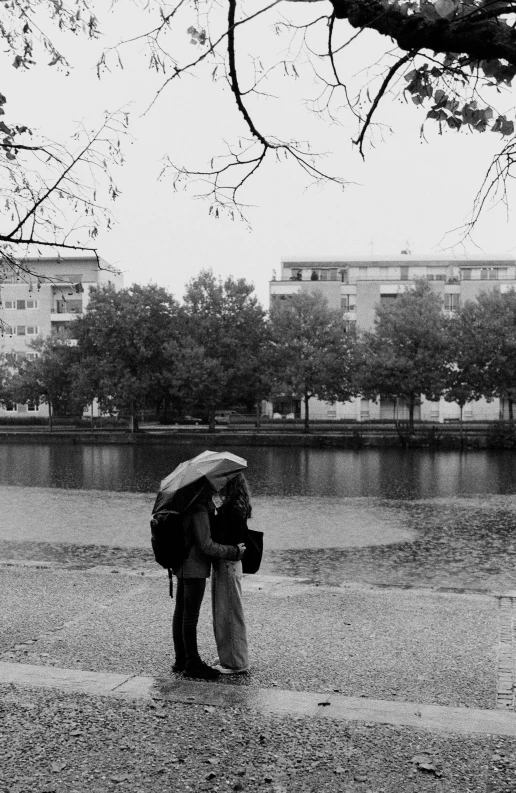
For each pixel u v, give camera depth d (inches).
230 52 164.7
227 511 252.2
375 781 165.8
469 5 141.4
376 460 1528.1
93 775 168.9
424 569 498.6
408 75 165.9
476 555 549.3
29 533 652.1
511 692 236.5
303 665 264.2
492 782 164.7
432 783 164.4
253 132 186.7
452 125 173.3
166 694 222.1
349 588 403.9
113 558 535.5
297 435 1973.4
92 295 2301.9
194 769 171.9
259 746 184.4
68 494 951.0
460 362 2020.2
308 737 189.8
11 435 2159.2
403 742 186.4
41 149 228.4
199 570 247.0
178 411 2773.1
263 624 323.3
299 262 3449.8
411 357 2054.6
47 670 245.1
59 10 250.7
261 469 1314.0
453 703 226.4
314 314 2212.1
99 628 314.7
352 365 2191.2
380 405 3063.5
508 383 2016.5
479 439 1857.8
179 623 255.3
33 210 218.7
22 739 188.2
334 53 161.6
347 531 660.7
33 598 372.5
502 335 1998.0
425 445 1878.7
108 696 219.6
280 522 713.6
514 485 1049.5
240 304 2257.6
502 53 130.9
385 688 239.9
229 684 238.5
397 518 739.4
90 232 239.9
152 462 1469.0
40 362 2432.3
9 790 161.3
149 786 163.8
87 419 2842.0
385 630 313.1
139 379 2295.8
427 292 2146.9
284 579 429.1
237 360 2225.6
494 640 297.6
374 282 3068.4
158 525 246.7
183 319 2294.5
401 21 135.0
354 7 137.0
